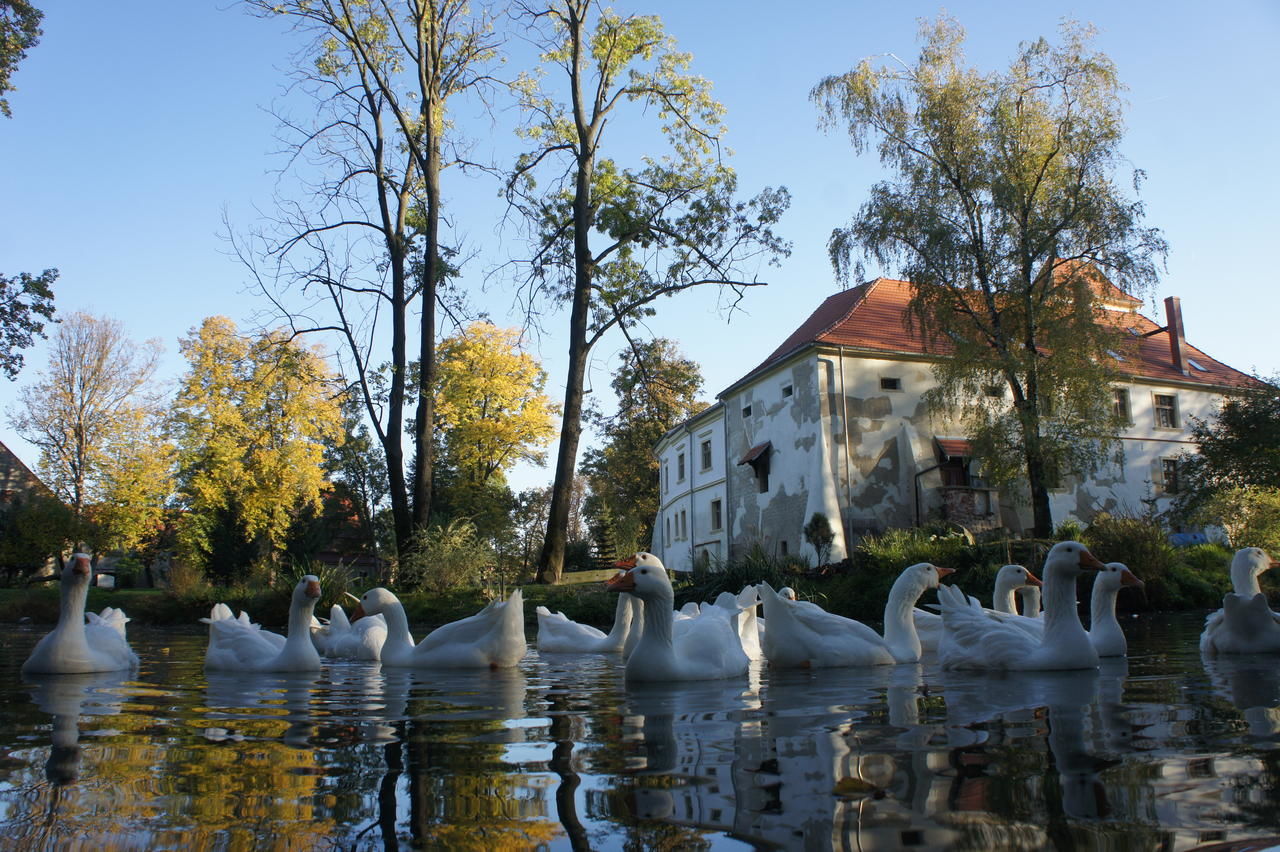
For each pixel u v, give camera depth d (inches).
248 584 989.2
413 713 181.2
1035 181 942.4
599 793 101.9
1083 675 244.7
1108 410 949.8
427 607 815.7
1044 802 93.7
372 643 370.9
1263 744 125.5
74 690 237.9
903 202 957.8
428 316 950.4
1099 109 919.7
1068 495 1304.1
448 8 977.5
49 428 1571.1
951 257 930.7
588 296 958.4
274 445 1568.7
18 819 94.0
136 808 98.7
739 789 102.3
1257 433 1055.0
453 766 120.0
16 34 717.3
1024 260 933.2
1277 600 790.5
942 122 949.8
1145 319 1620.3
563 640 424.8
